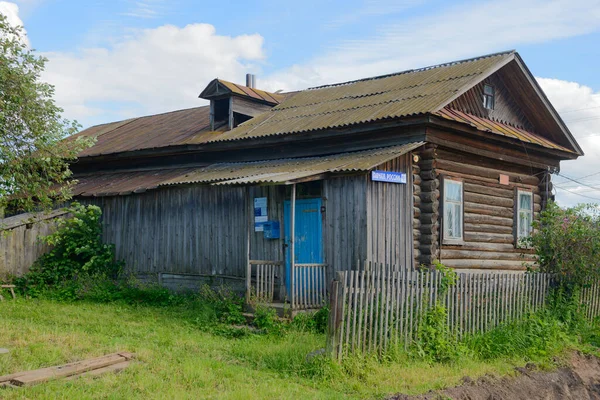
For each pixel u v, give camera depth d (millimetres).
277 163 16469
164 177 18297
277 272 14680
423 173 14891
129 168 21016
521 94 18719
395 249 13922
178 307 14953
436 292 10812
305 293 13266
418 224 14773
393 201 14023
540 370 11031
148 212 17375
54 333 10734
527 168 18812
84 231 18031
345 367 9156
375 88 18969
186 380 8414
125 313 14148
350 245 13461
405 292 10242
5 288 16500
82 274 17281
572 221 14203
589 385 11117
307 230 14359
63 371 8227
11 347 9594
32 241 17812
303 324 12367
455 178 15883
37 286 17078
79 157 21562
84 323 12602
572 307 13797
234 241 15477
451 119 14727
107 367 8695
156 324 12875
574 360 12086
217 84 20000
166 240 16875
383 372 9195
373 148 15555
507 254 17656
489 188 17188
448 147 15477
